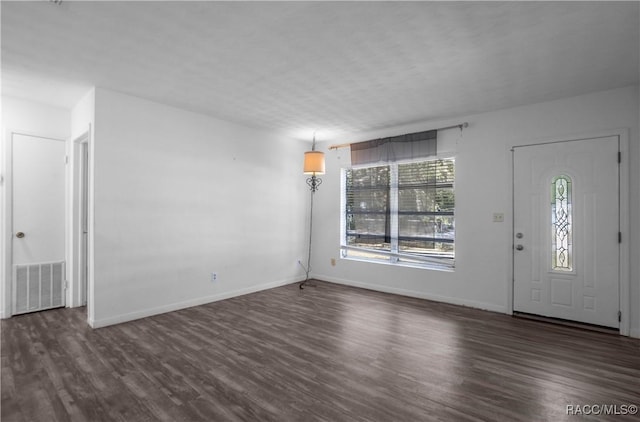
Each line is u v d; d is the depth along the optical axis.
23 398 2.08
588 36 2.32
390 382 2.31
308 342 3.01
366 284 5.15
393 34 2.33
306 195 5.78
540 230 3.70
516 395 2.15
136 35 2.36
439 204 4.48
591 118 3.41
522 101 3.68
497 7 2.00
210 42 2.46
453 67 2.85
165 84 3.28
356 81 3.17
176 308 3.97
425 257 4.61
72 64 2.83
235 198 4.65
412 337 3.14
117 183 3.49
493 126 4.02
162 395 2.13
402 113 4.15
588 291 3.42
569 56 2.62
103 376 2.36
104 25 2.23
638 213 3.17
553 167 3.62
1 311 3.54
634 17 2.08
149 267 3.74
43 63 2.81
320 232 5.75
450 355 2.75
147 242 3.72
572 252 3.51
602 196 3.35
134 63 2.81
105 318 3.39
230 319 3.65
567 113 3.54
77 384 2.25
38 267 3.78
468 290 4.18
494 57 2.65
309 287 5.23
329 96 3.58
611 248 3.30
